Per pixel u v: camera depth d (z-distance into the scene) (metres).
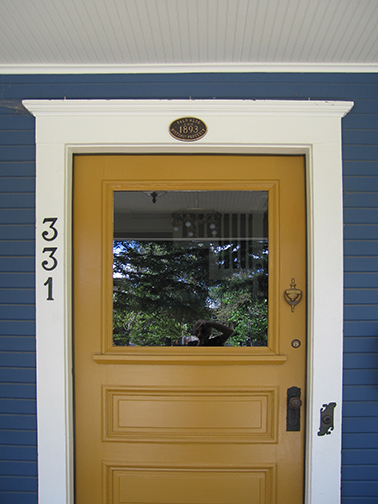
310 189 1.84
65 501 1.76
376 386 1.81
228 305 1.92
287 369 1.87
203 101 1.80
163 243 1.93
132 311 1.92
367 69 1.85
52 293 1.79
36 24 1.58
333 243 1.80
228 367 1.88
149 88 1.85
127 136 1.81
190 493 1.86
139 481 1.86
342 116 1.83
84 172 1.91
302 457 1.86
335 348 1.78
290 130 1.82
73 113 1.82
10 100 1.86
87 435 1.87
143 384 1.87
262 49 1.74
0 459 1.80
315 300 1.79
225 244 1.93
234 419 1.87
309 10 1.50
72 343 1.87
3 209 1.85
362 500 1.79
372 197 1.84
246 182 1.91
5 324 1.83
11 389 1.81
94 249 1.90
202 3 1.46
